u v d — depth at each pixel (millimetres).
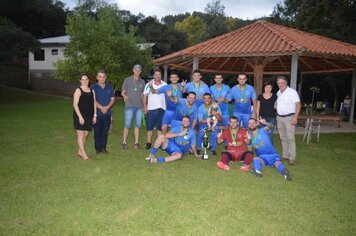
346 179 5707
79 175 5527
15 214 3965
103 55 13969
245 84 7645
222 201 4516
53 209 4129
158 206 4285
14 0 38500
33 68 32094
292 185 5297
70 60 14914
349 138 10250
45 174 5543
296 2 22812
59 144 8148
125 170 5898
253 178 5637
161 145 6730
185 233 3607
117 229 3662
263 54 9859
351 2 17828
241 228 3750
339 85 20172
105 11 16453
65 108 19016
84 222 3805
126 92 7629
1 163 6184
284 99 6793
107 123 7145
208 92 7480
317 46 10602
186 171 5953
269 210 4258
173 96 7453
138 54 16766
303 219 4020
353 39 17859
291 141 6742
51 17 43969
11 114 15133
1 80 31391
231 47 10773
